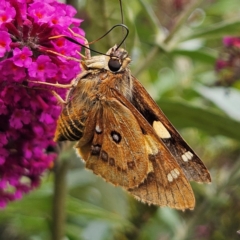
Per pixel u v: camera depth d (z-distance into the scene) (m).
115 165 0.19
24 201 0.21
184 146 0.19
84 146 0.19
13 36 0.18
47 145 0.19
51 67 0.18
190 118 0.21
